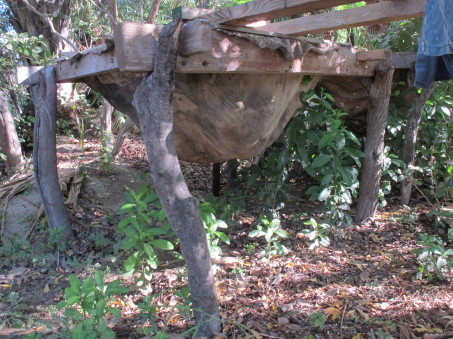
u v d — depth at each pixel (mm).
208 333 2658
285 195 4312
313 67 3402
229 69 2709
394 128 4789
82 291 2371
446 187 4621
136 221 3020
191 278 2596
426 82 2967
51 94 3875
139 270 3215
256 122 3367
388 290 3236
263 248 3965
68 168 5391
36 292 3428
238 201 4570
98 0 7484
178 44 2393
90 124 7785
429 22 2441
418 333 2691
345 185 4113
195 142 3445
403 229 4344
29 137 7414
